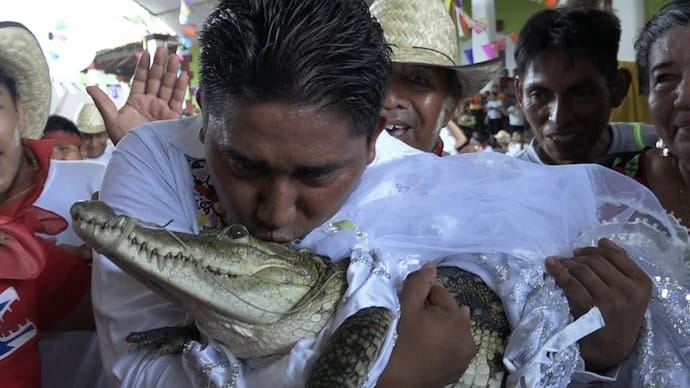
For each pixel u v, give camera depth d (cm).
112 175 131
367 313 102
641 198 145
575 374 123
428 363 101
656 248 140
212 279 102
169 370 113
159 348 118
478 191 134
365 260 111
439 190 133
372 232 124
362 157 106
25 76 173
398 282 116
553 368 114
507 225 128
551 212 135
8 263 141
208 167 114
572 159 229
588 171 147
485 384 116
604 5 305
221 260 103
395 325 103
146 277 104
